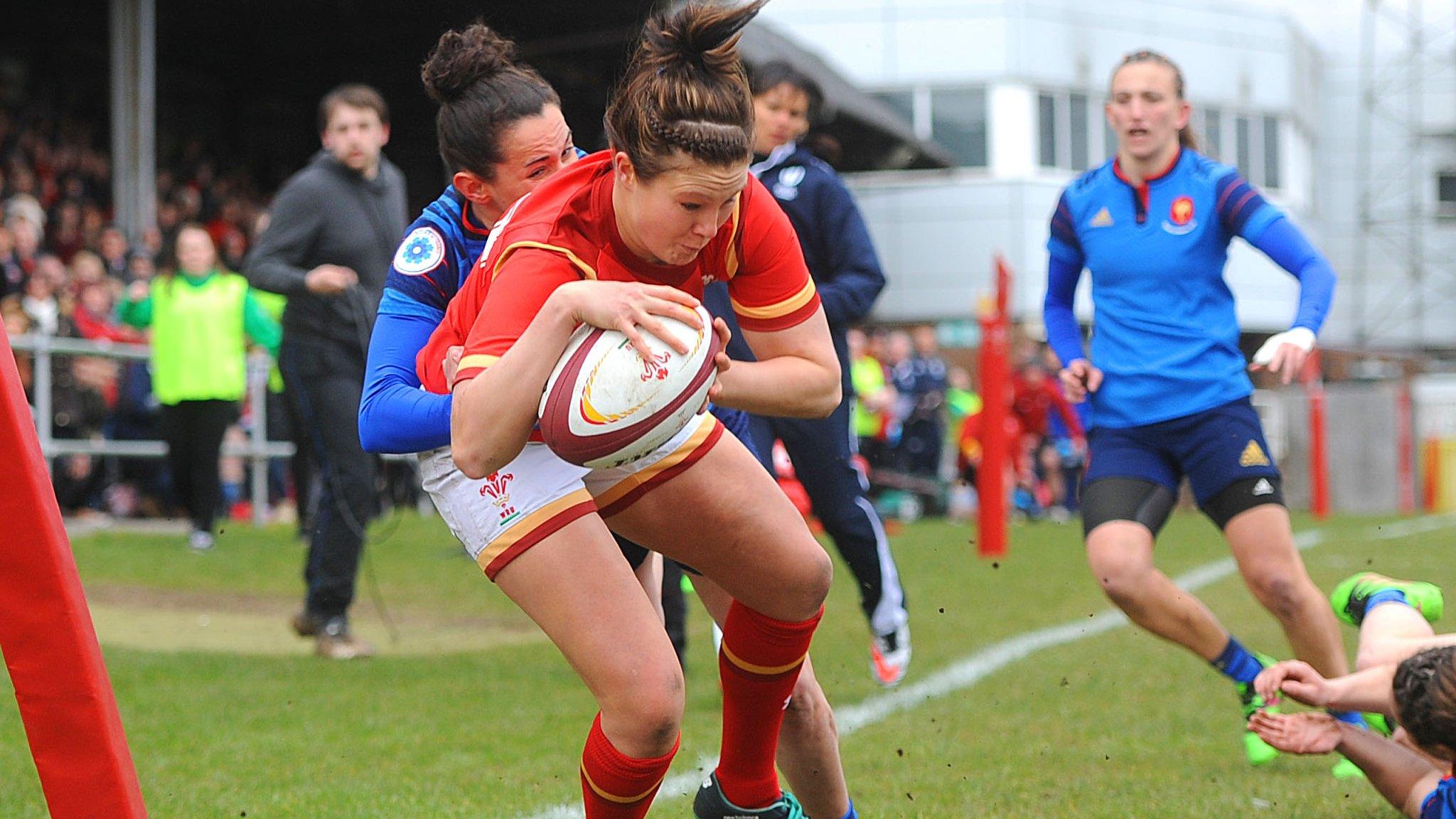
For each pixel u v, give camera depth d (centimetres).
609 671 888
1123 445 1548
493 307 872
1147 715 1736
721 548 947
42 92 6762
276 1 6906
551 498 905
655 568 1162
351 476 2170
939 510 5972
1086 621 2580
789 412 949
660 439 828
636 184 838
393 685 1928
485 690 1897
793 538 952
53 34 7275
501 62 1027
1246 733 1535
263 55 7738
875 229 10388
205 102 7881
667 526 947
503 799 1323
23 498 815
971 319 10250
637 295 824
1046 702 1822
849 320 1809
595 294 820
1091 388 1574
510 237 900
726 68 823
